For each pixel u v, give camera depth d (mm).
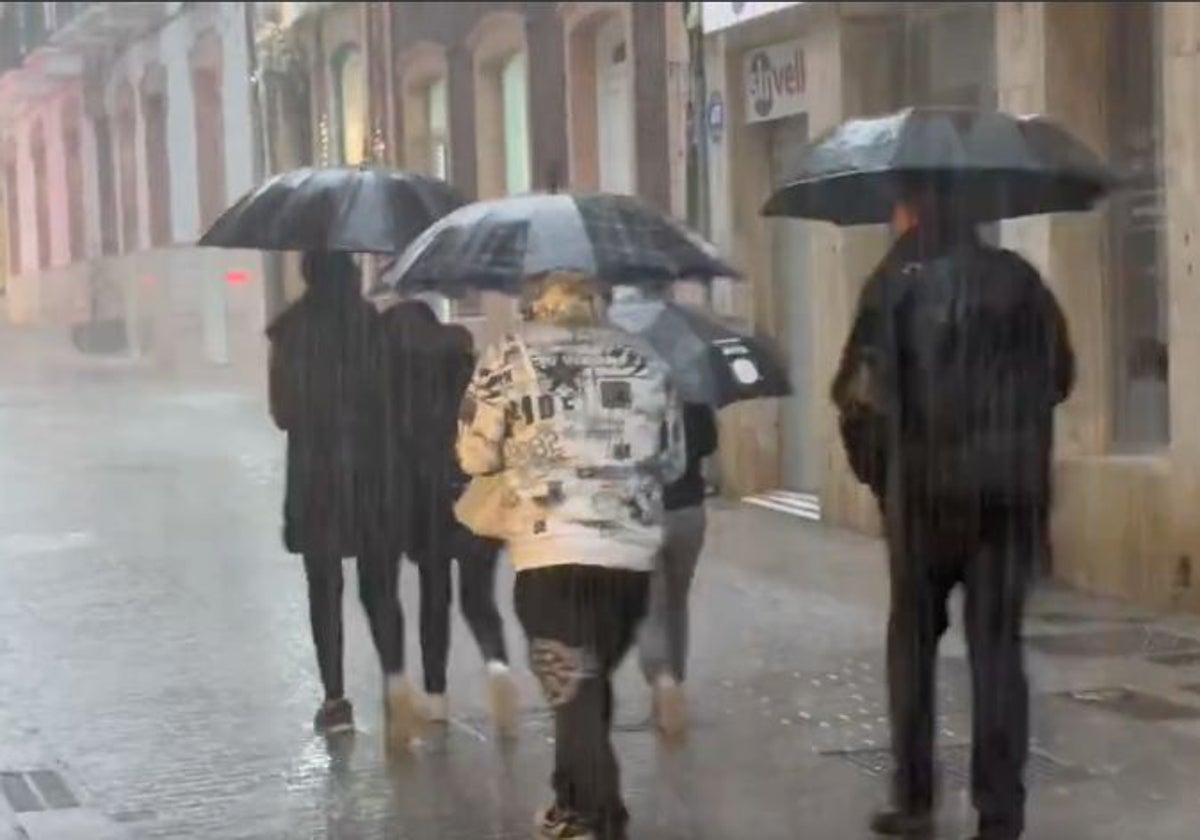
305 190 8672
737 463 14656
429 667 8805
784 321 15414
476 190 20250
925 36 14922
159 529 11055
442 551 8711
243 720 8781
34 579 10312
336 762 8258
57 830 7316
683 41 17047
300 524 8719
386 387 8609
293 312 8688
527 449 6957
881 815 7363
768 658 10117
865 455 7281
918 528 7129
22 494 10312
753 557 12859
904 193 7305
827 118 15258
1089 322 12227
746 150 16391
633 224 7844
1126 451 12188
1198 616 11164
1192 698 9273
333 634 8766
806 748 8383
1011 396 7016
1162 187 12062
